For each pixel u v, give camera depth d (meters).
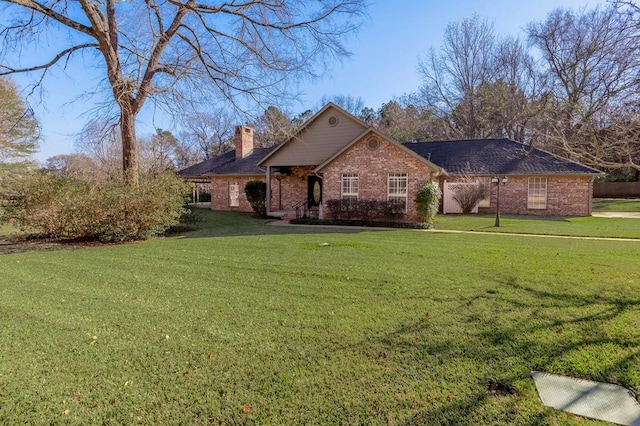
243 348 3.61
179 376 3.10
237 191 23.81
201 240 10.98
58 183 11.90
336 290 5.52
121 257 8.34
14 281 6.21
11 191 12.02
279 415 2.59
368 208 15.77
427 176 15.20
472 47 32.56
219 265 7.34
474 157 21.73
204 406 2.70
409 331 3.97
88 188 11.69
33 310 4.72
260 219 18.44
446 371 3.14
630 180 31.14
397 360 3.34
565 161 19.52
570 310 4.55
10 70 11.55
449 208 20.98
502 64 29.25
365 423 2.49
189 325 4.21
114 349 3.60
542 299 4.97
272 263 7.46
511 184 20.19
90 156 24.53
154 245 10.13
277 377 3.07
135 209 11.08
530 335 3.83
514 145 21.70
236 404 2.71
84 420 2.54
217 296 5.29
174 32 12.49
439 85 34.66
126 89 11.70
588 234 11.75
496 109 26.64
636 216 18.16
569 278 6.02
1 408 2.68
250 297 5.24
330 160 16.84
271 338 3.83
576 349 3.50
